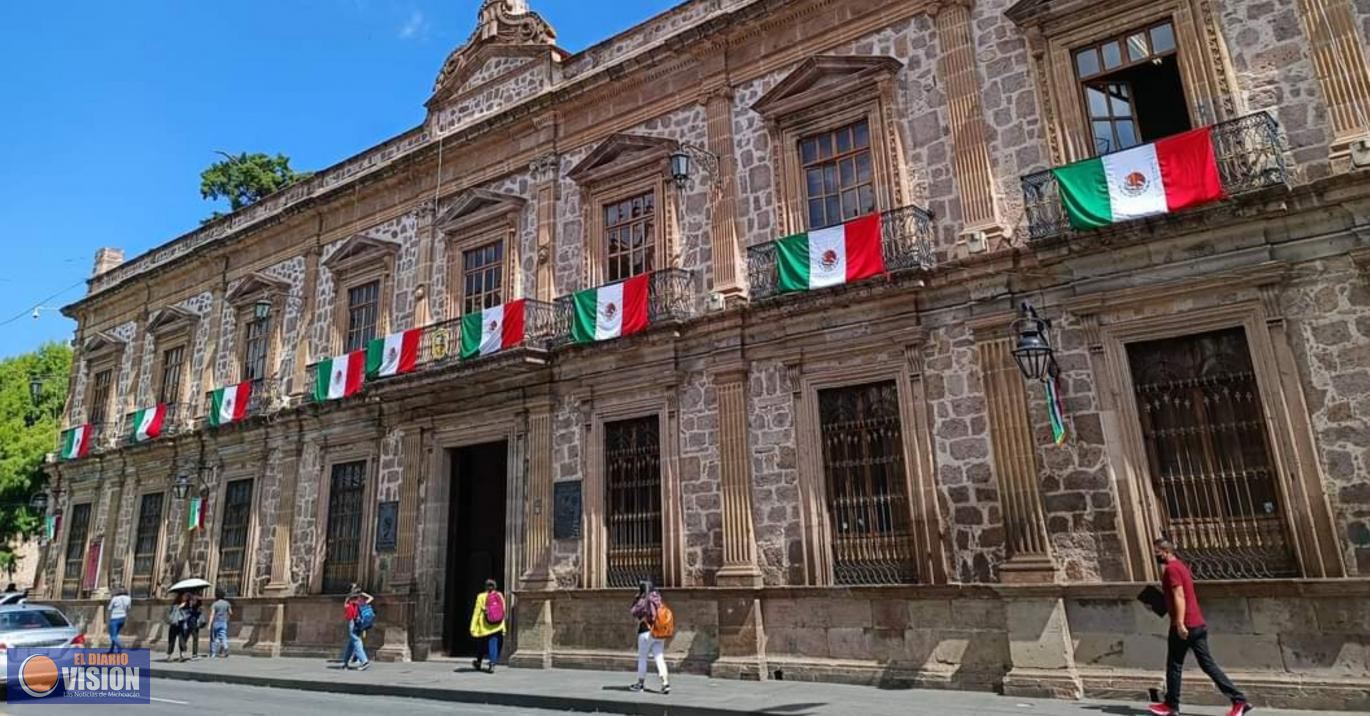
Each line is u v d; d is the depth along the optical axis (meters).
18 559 38.28
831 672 12.82
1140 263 11.48
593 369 16.80
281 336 24.02
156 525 26.08
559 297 18.12
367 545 19.92
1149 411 11.32
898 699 10.98
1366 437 9.86
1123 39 12.31
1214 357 11.02
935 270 12.94
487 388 18.39
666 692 12.05
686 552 14.91
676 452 15.39
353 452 20.95
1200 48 11.53
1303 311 10.41
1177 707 9.25
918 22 14.21
